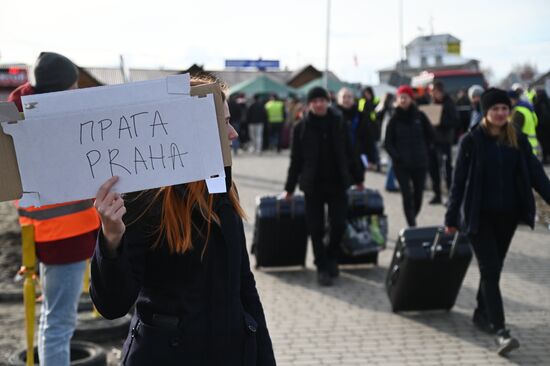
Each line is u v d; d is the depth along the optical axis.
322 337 6.30
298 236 8.65
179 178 2.39
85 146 2.33
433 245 6.68
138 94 2.35
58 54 4.39
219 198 2.73
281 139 29.14
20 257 8.91
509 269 8.77
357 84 36.25
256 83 36.78
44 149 2.30
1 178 2.29
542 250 9.81
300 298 7.58
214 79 2.86
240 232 2.79
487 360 5.72
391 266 7.02
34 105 2.29
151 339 2.59
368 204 8.84
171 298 2.60
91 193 2.35
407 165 9.97
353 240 8.71
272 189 16.38
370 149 12.64
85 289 6.89
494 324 5.89
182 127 2.38
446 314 6.99
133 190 2.36
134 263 2.52
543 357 5.78
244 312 2.78
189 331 2.58
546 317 6.85
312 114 8.09
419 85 29.03
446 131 13.84
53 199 2.32
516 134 5.89
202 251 2.62
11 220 11.62
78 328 6.03
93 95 2.33
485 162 5.84
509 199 5.86
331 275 8.45
